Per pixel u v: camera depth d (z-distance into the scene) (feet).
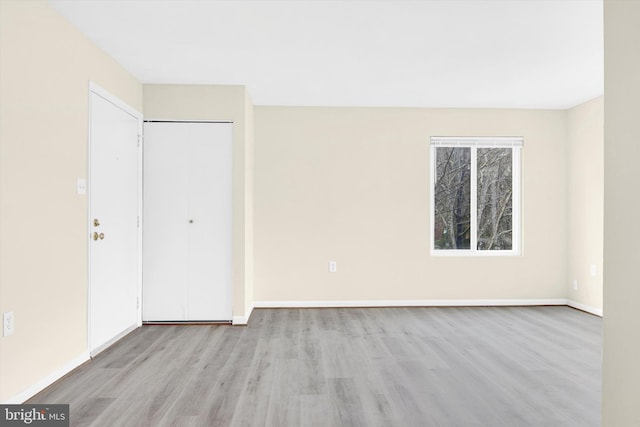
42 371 9.11
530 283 17.98
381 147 17.74
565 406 8.42
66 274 10.05
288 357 11.32
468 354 11.59
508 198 18.33
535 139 18.06
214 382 9.59
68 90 10.09
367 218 17.70
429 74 13.78
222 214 15.11
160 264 15.02
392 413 8.09
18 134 8.29
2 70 7.84
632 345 5.48
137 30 10.61
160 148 14.98
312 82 14.64
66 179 10.03
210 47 11.67
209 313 15.07
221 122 15.06
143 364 10.80
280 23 10.24
